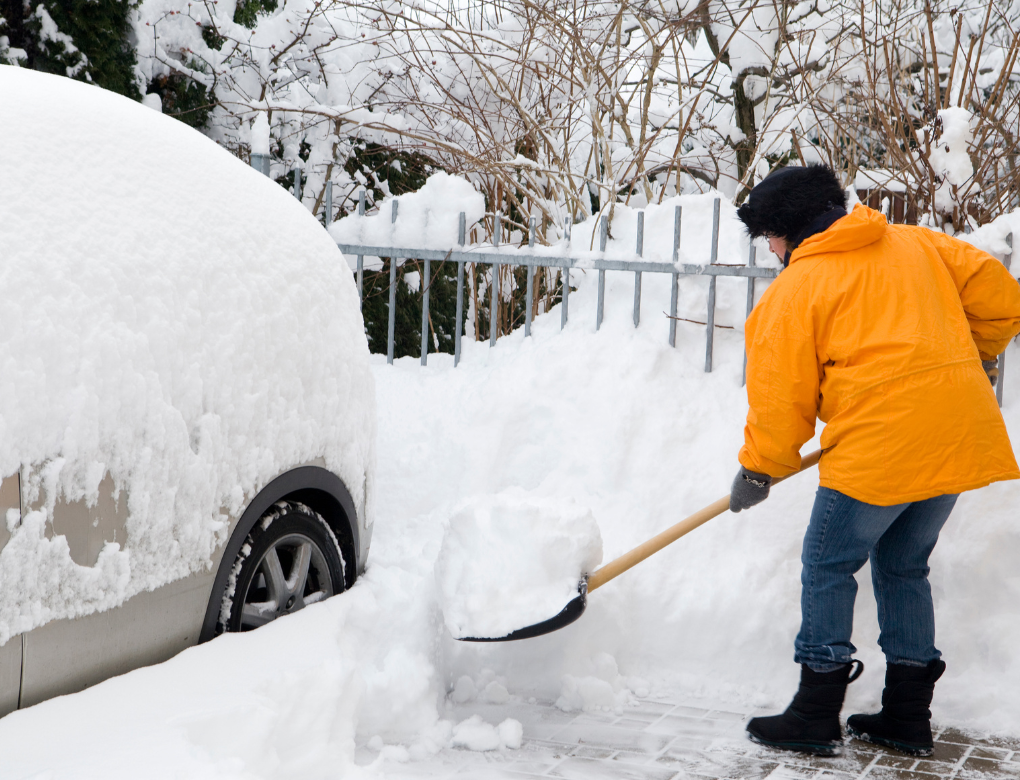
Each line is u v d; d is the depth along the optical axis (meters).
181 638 2.05
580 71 4.73
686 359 3.95
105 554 1.81
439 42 5.46
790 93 5.40
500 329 5.79
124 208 2.01
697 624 3.09
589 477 3.57
